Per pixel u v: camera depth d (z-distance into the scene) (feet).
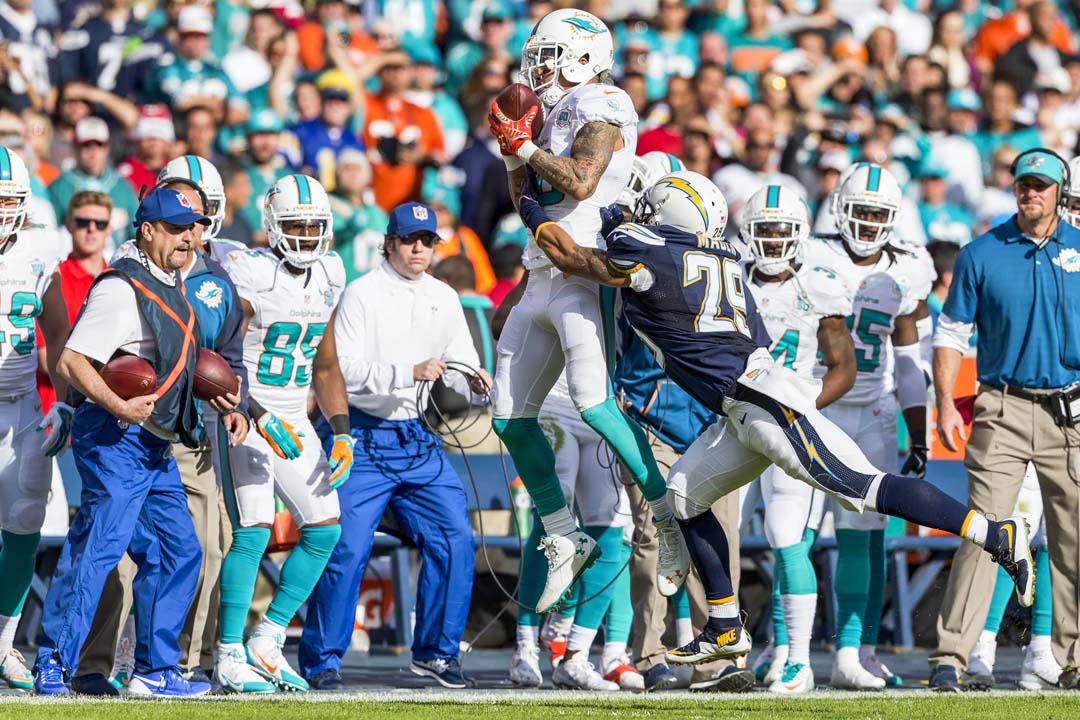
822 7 149.59
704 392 57.26
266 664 66.39
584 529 71.61
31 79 120.47
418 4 141.18
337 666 70.18
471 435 89.51
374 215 111.86
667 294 56.80
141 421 58.65
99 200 79.61
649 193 59.16
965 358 94.43
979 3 162.09
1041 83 148.97
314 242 67.41
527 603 72.18
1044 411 69.67
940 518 55.31
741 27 147.13
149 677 61.72
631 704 59.62
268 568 86.53
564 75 59.06
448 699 61.52
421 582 72.33
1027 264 69.77
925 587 91.66
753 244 70.23
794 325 70.95
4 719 52.06
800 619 69.15
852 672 69.87
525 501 89.51
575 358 58.80
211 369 61.57
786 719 54.49
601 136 57.21
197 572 62.39
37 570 84.33
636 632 71.72
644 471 59.57
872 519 70.90
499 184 122.83
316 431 73.51
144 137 109.91
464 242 111.86
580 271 56.59
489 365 89.56
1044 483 69.97
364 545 70.49
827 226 107.55
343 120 120.57
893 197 71.77
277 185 67.72
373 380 69.97
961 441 77.71
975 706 59.36
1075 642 70.54
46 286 68.59
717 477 58.13
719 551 58.75
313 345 68.90
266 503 66.39
